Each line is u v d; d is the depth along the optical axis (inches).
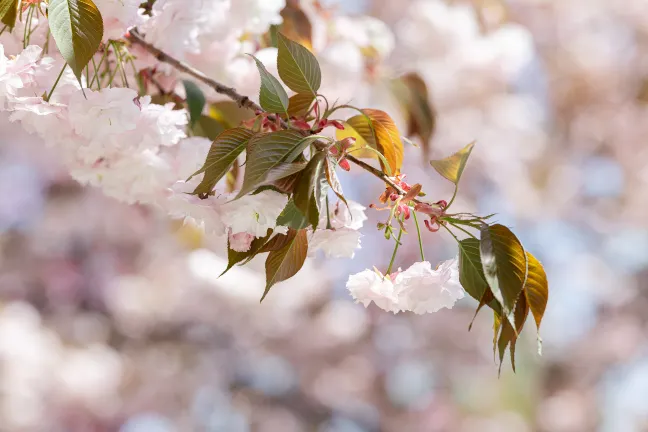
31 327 362.3
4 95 77.9
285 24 129.7
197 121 108.3
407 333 474.0
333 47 143.9
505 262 71.8
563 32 426.6
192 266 358.0
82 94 78.0
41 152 369.4
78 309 410.6
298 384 466.3
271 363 450.3
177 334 417.7
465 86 314.5
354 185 414.0
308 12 159.0
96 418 366.6
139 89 103.0
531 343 482.3
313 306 442.0
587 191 447.2
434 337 474.3
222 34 107.4
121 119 79.0
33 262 405.7
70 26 72.0
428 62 270.7
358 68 145.6
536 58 428.5
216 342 427.8
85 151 83.9
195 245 281.9
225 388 449.4
